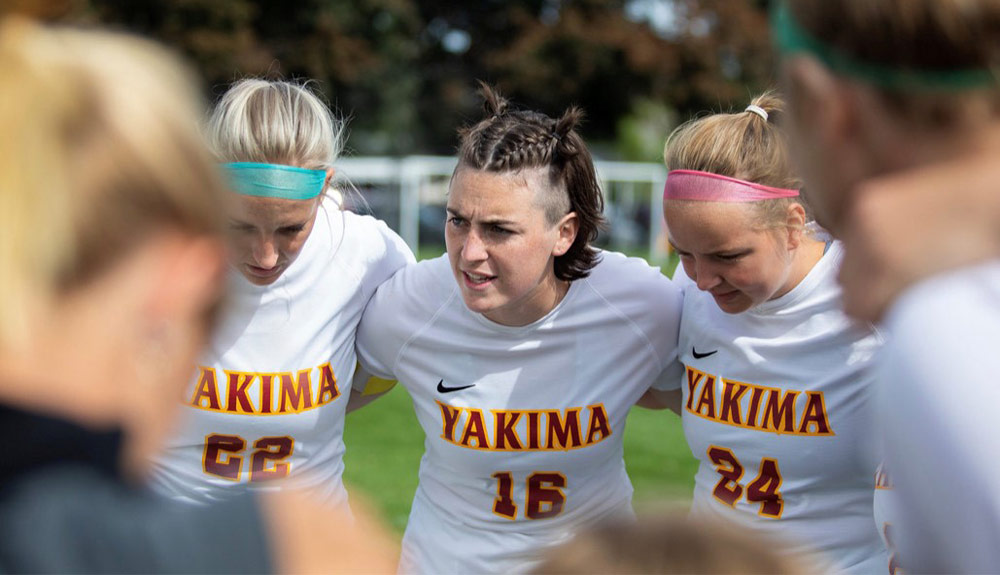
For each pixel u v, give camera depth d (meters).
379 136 116.75
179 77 3.77
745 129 10.59
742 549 4.22
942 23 4.08
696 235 10.60
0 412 3.50
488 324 11.91
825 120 4.55
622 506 12.75
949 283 4.14
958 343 3.97
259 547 3.79
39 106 3.48
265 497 4.00
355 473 24.53
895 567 10.05
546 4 123.50
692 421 12.16
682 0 118.06
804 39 4.52
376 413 31.69
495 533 12.29
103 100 3.53
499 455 12.09
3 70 3.54
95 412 3.61
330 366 12.52
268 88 11.62
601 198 11.79
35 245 3.43
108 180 3.52
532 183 10.91
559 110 122.00
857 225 4.42
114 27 4.04
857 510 11.38
